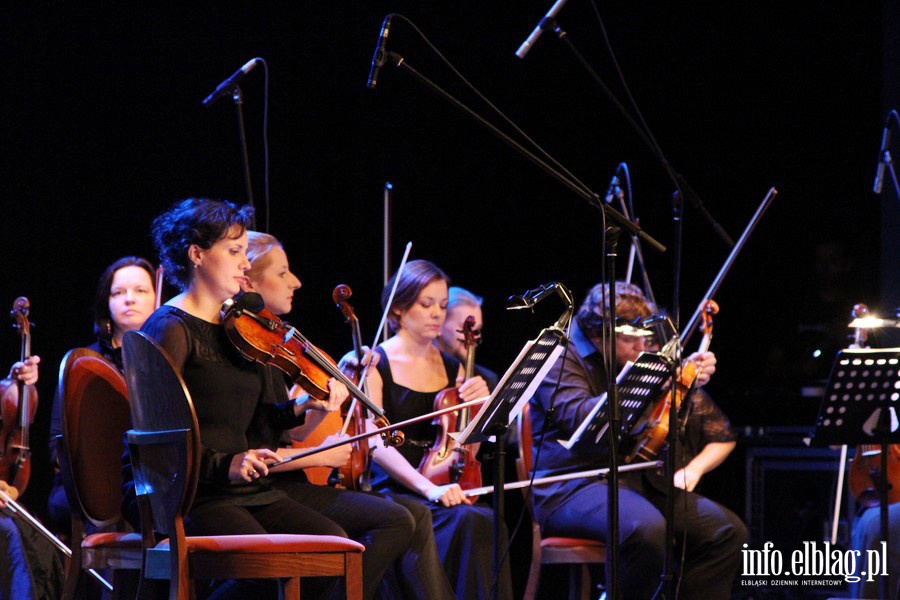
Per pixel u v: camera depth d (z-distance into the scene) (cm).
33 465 1508
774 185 1873
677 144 1898
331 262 1772
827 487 1584
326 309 1761
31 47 1536
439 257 1847
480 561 1144
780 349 1845
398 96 1823
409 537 1034
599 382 1293
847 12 1850
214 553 806
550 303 1850
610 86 1903
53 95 1552
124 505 897
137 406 830
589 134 1900
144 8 1619
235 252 947
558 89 1895
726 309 1867
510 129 1877
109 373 998
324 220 1770
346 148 1789
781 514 1605
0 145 1512
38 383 1516
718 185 1891
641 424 1236
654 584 1166
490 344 1853
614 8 1898
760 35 1881
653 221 1900
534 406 1305
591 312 1284
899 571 1227
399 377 1220
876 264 1834
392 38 1817
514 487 1175
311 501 1042
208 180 1661
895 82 1773
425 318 1223
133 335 820
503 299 1861
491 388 1289
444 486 1167
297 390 1122
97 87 1582
